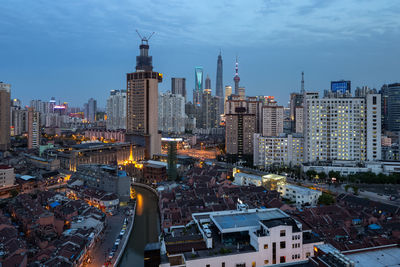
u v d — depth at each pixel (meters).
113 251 125.44
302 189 195.38
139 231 155.75
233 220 95.62
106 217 166.38
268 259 83.44
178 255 81.62
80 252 111.06
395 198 192.00
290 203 191.62
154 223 166.88
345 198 179.75
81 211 159.88
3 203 186.00
